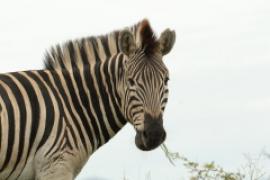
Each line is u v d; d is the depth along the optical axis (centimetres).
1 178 1756
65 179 1769
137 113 1733
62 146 1766
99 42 1839
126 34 1755
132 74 1741
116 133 1839
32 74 1786
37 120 1755
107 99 1812
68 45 1828
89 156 1819
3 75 1773
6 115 1736
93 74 1814
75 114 1789
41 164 1758
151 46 1756
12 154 1741
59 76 1803
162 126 1723
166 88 1762
